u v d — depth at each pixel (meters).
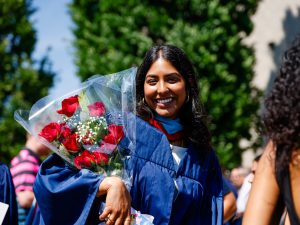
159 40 10.71
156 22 10.48
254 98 10.91
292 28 13.10
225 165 10.38
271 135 2.10
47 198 3.13
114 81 3.36
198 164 3.50
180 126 3.55
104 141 3.19
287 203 2.06
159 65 3.48
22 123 3.26
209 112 10.31
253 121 10.77
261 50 13.71
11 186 3.72
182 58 3.55
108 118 3.27
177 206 3.35
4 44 14.97
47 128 3.17
